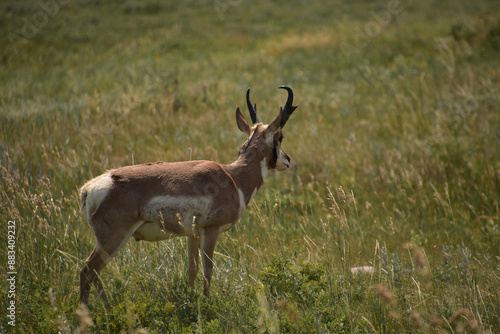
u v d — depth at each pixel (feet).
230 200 58.95
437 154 112.27
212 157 109.91
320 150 120.16
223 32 330.34
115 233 54.08
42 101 167.73
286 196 97.86
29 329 50.08
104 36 325.21
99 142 117.60
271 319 45.75
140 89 178.40
